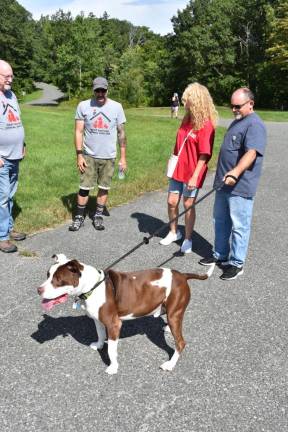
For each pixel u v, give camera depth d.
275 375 4.01
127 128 22.03
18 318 4.79
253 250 6.79
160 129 22.02
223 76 64.38
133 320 4.82
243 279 5.84
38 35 104.69
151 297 3.94
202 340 4.50
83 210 7.47
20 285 5.45
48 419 3.46
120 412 3.54
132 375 3.96
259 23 61.81
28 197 8.92
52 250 6.52
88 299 3.79
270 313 5.04
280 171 12.48
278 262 6.39
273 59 55.72
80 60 67.62
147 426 3.41
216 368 4.09
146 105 71.62
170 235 6.89
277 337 4.59
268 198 9.69
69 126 21.62
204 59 64.62
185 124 6.18
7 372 3.96
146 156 14.14
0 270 5.82
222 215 5.91
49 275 3.70
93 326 4.70
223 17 63.59
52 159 12.95
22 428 3.37
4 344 4.35
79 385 3.83
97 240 6.98
